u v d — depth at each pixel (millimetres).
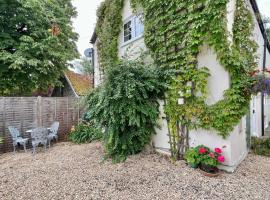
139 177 4035
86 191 3525
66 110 8984
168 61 5324
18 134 7035
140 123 5223
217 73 4391
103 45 8602
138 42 6785
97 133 7465
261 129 8250
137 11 6621
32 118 7809
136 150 5504
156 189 3516
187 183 3695
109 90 4980
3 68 10438
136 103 5094
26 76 11664
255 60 5453
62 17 12438
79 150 6531
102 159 5312
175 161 4836
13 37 10820
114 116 4973
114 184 3771
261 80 4031
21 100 7508
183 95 4883
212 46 4398
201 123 4543
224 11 4168
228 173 4184
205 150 4250
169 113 5152
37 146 7590
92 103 5723
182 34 4949
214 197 3199
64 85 16609
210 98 4492
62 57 11625
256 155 5641
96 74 10328
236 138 4582
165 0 5266
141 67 5250
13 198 3355
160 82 5246
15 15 10547
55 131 7742
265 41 7844
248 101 4289
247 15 4793
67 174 4363
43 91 16094
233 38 4504
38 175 4371
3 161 5742
